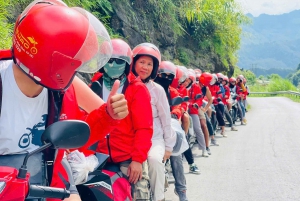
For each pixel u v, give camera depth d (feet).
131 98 10.70
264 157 28.45
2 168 4.72
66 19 5.35
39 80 5.45
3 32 16.76
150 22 43.83
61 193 5.16
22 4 22.68
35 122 5.79
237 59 78.43
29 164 5.74
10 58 5.79
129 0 40.70
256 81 215.92
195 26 60.29
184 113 21.24
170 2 47.34
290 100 111.45
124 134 10.70
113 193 9.30
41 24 5.27
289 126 47.60
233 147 32.89
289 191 19.94
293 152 30.25
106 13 32.27
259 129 45.19
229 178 22.49
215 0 60.59
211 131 33.55
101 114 6.38
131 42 38.32
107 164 10.77
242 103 51.34
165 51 47.57
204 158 28.14
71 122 5.14
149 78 12.90
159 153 12.03
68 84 5.62
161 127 12.90
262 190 20.13
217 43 65.46
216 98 38.34
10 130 5.62
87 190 8.89
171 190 20.29
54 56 5.27
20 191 4.62
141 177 10.64
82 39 5.37
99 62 5.93
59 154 6.03
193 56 60.03
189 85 22.33
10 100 5.60
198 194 19.45
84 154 8.52
